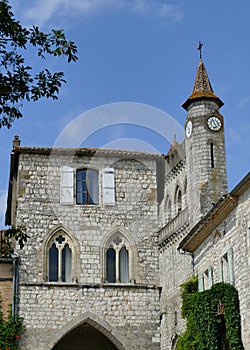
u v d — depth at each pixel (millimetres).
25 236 17250
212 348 25219
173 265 36031
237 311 24297
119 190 34875
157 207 23594
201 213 33781
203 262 29391
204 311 25828
